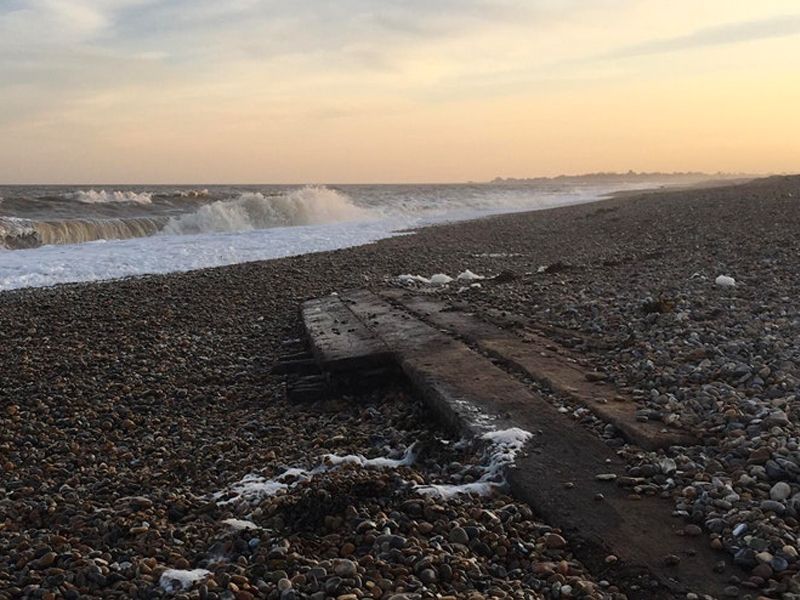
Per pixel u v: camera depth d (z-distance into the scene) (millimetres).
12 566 2244
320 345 4660
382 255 11594
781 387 3334
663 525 2238
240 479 3027
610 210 20531
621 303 5703
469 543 2225
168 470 3221
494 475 2682
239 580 2004
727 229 11602
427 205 30172
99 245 13969
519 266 9688
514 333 4906
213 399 4398
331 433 3605
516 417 3158
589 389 3520
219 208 18594
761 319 4773
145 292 8266
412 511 2402
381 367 4312
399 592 1907
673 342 4297
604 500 2408
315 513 2426
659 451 2768
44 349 5676
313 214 21625
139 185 88000
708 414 3072
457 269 9703
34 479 3170
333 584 1946
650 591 1913
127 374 4953
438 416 3510
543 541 2203
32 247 13789
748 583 1908
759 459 2574
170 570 2121
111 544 2410
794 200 16125
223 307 7324
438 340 4676
